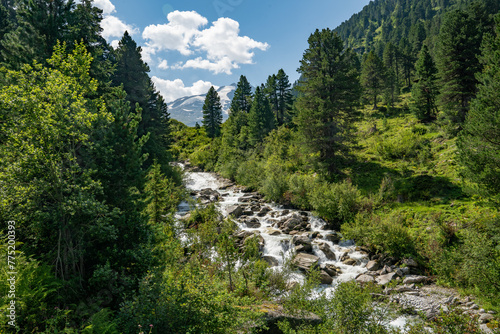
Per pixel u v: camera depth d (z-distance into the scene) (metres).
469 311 9.42
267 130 54.50
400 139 29.98
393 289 10.02
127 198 9.34
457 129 25.52
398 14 184.38
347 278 12.86
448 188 18.67
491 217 13.40
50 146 7.00
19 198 6.60
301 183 24.88
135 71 35.69
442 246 13.45
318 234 17.73
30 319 4.98
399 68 79.81
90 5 21.89
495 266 10.06
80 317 5.83
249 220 21.06
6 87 6.83
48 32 16.20
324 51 28.33
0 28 27.20
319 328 6.55
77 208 7.05
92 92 10.30
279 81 68.50
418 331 6.74
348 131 26.77
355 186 21.28
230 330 5.96
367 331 6.35
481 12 34.19
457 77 26.70
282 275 11.52
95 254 8.25
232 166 42.44
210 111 84.38
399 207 18.25
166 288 6.11
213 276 10.02
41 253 7.22
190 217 20.19
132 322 5.33
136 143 10.14
